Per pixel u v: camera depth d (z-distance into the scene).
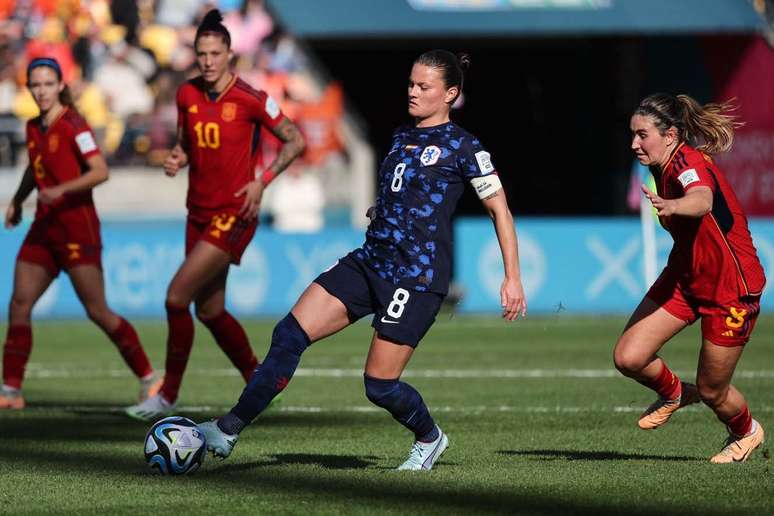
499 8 88.00
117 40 87.00
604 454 24.08
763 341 53.62
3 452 24.12
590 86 97.38
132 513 17.56
